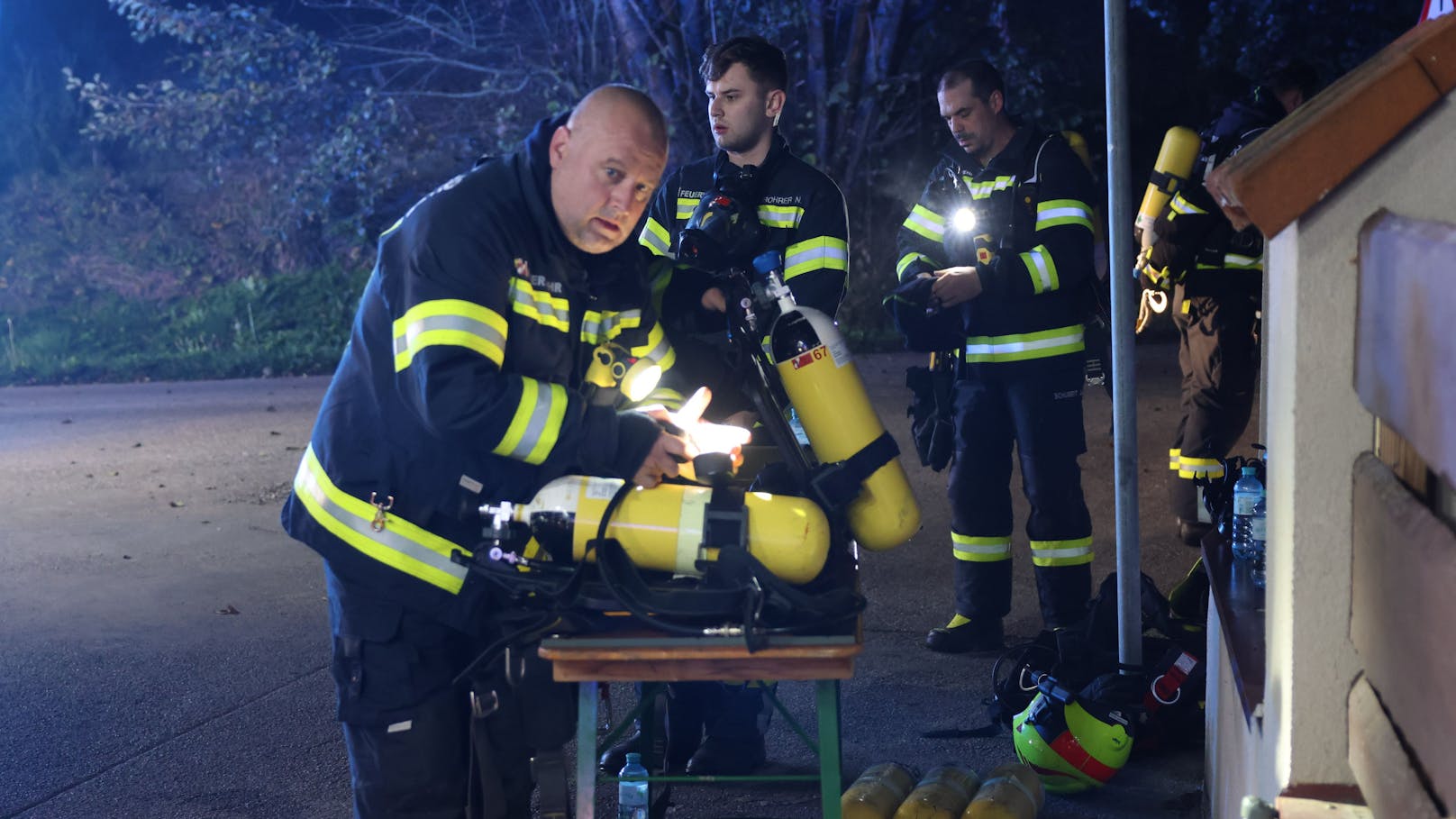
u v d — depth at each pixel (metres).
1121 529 3.75
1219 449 5.64
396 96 14.88
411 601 2.49
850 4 13.92
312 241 15.98
